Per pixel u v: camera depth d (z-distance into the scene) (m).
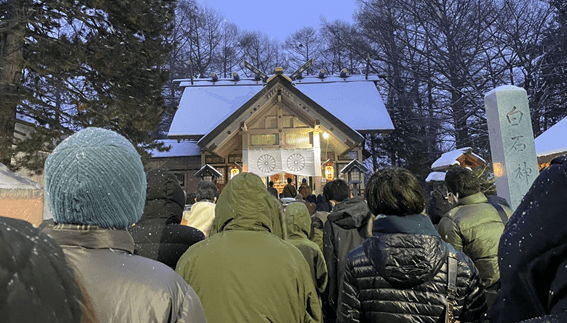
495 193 4.95
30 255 0.45
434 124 23.83
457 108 23.66
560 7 19.91
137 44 8.45
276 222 1.79
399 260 1.41
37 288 0.44
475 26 23.59
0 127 7.33
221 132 15.54
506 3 21.58
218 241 1.55
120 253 0.86
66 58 7.26
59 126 7.93
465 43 23.78
